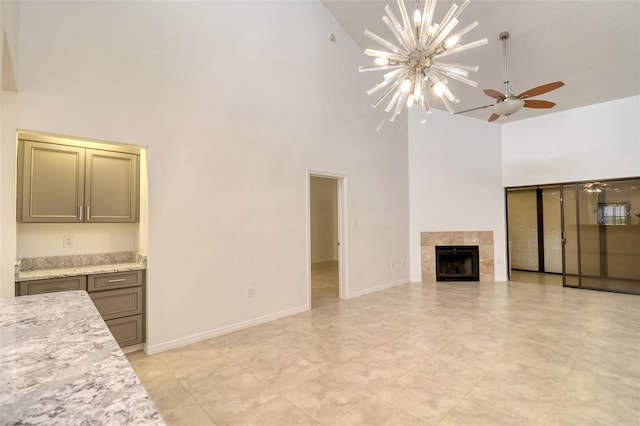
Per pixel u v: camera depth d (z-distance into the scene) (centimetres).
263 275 380
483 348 301
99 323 116
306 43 437
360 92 527
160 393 226
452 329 354
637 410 203
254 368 263
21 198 259
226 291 345
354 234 510
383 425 190
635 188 536
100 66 266
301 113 429
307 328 359
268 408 207
